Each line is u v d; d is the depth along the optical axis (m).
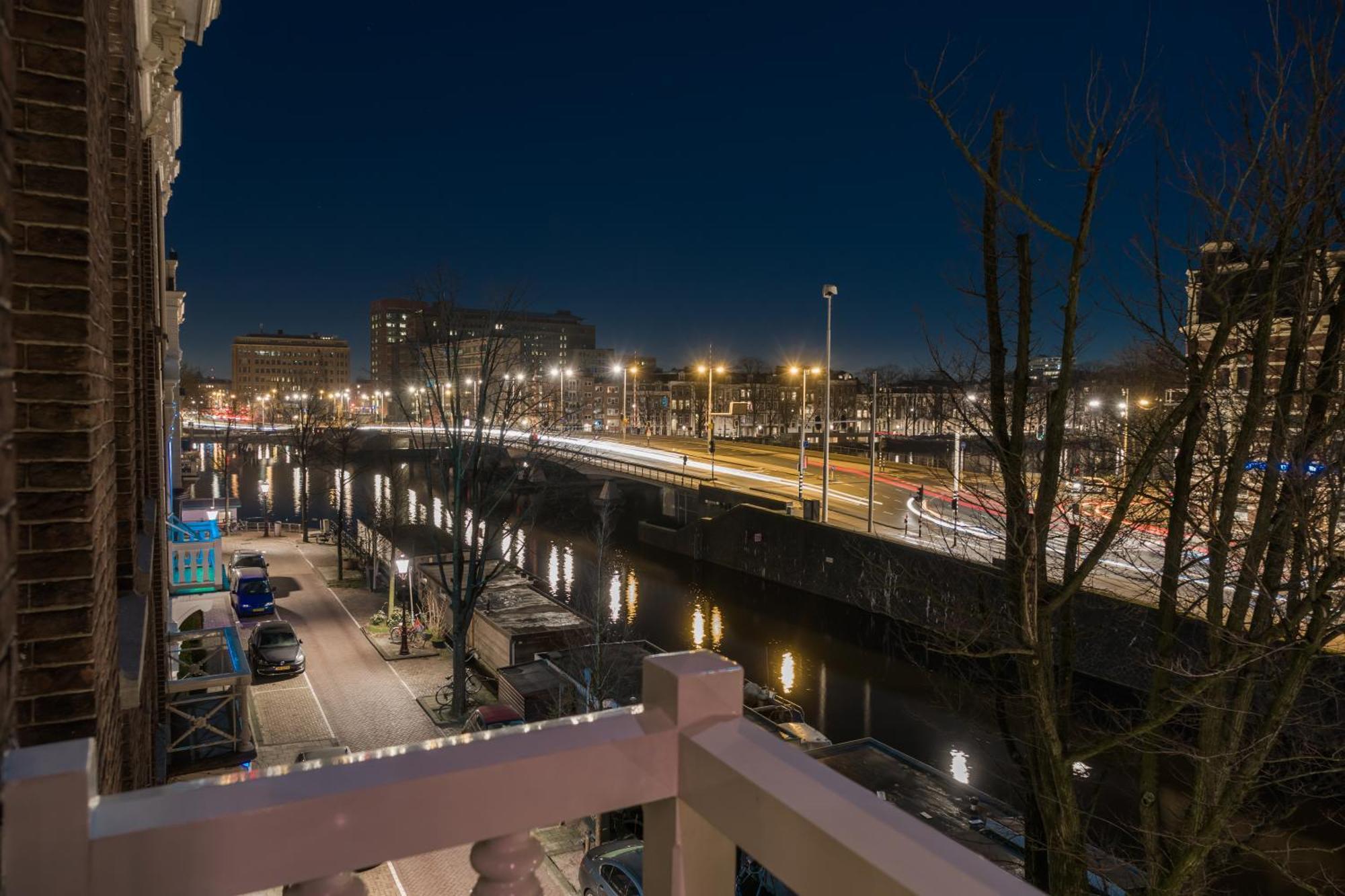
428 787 1.23
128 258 5.93
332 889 1.17
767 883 10.30
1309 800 16.30
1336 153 6.10
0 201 1.45
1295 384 6.82
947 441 48.06
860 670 31.95
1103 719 10.73
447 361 25.55
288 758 20.09
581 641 26.38
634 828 15.53
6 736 1.28
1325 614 6.51
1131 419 9.16
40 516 2.85
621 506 61.03
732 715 1.54
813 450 82.94
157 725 8.64
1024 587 6.70
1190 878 7.29
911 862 1.08
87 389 2.93
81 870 1.00
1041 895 1.02
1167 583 7.40
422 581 34.78
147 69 9.34
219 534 20.81
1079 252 6.36
